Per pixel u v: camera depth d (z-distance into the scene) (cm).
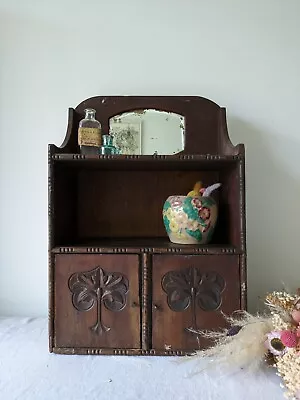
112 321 91
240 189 91
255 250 117
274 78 116
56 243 94
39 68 117
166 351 90
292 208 117
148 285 91
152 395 73
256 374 81
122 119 114
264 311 106
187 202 99
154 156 91
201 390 75
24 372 82
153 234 116
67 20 117
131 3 117
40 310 117
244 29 117
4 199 117
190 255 91
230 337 84
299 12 117
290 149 116
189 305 91
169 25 117
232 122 116
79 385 77
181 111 114
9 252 117
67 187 105
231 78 117
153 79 117
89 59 117
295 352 73
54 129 117
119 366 85
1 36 117
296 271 117
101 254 92
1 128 117
